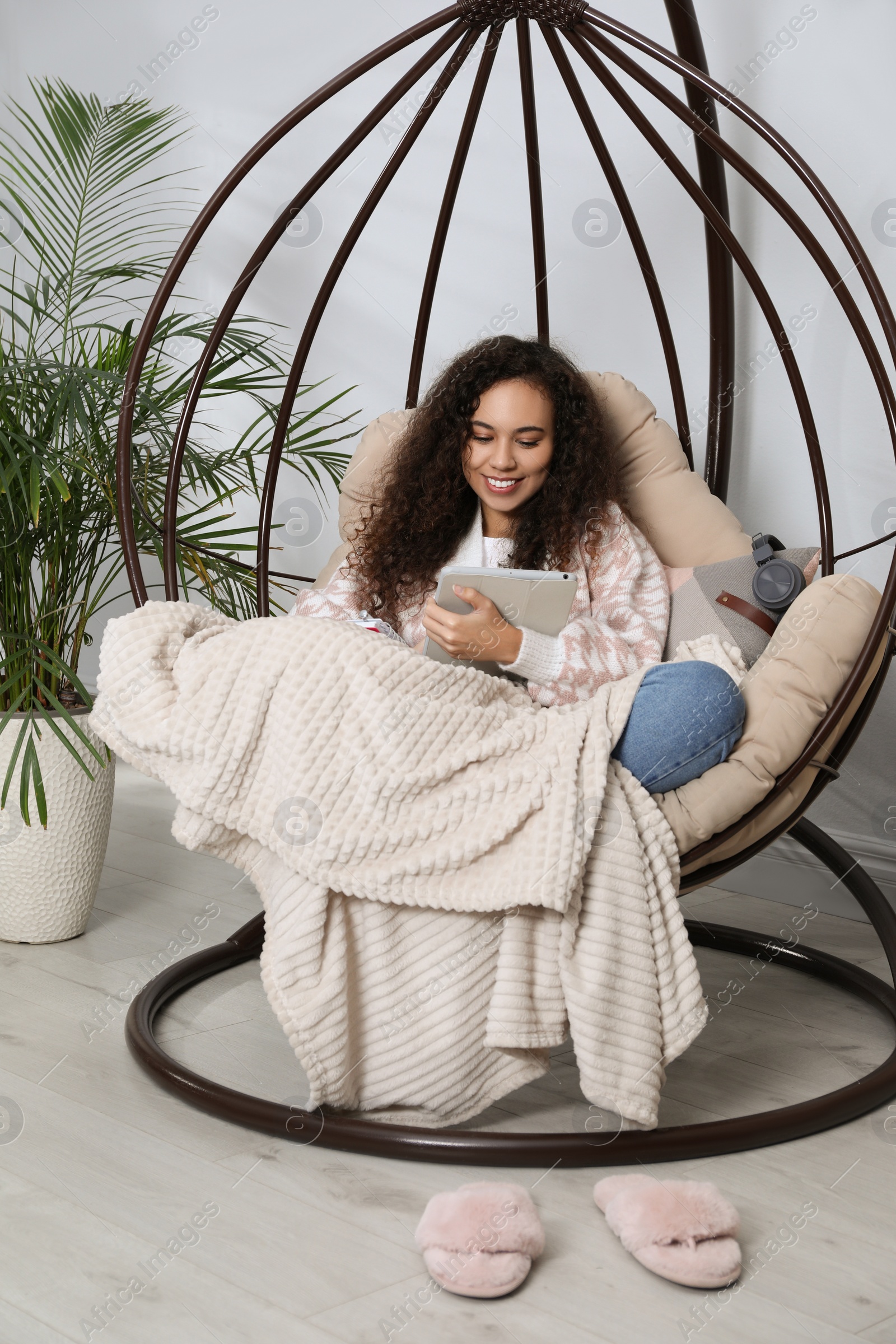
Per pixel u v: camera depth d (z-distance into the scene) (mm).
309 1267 904
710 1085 1281
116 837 2242
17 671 1608
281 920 1106
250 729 1099
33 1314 831
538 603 1307
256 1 2570
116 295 2910
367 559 1587
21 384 1593
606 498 1538
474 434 1496
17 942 1650
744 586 1512
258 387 1840
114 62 2848
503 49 2207
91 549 1719
